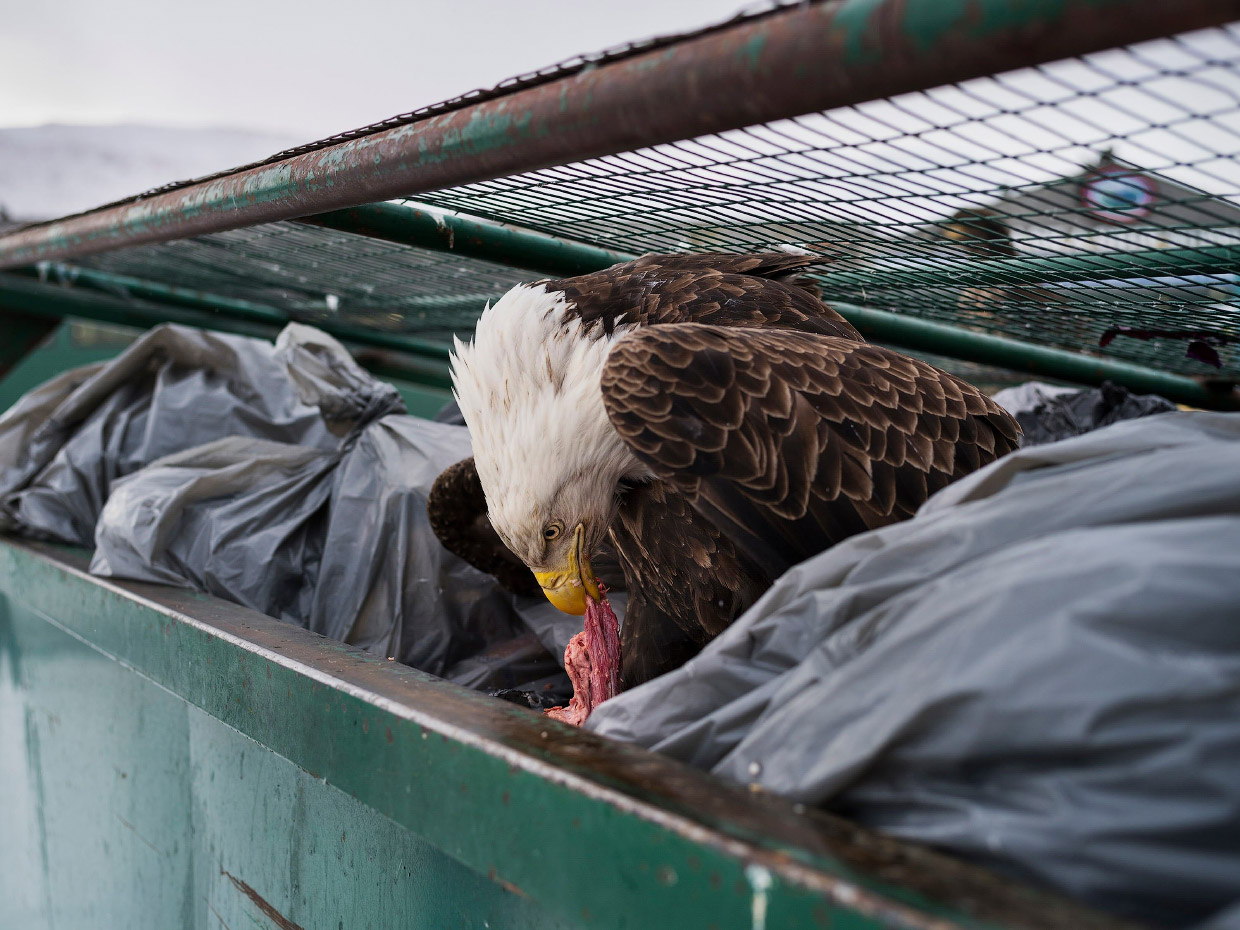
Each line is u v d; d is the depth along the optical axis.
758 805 0.78
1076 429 2.70
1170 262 1.58
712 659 0.97
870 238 1.68
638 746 0.95
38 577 2.24
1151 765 0.65
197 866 1.80
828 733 0.80
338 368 2.68
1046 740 0.68
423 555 2.09
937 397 1.39
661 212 1.64
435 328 3.63
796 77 0.74
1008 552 0.79
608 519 1.53
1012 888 0.63
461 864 1.14
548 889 0.86
